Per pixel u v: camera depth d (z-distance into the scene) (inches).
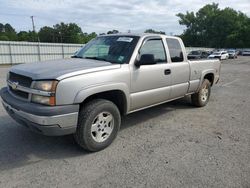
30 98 138.6
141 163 142.7
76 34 3846.0
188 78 229.9
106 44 191.2
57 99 133.0
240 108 269.0
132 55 172.6
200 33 4037.9
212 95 342.0
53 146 162.9
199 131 195.5
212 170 136.1
